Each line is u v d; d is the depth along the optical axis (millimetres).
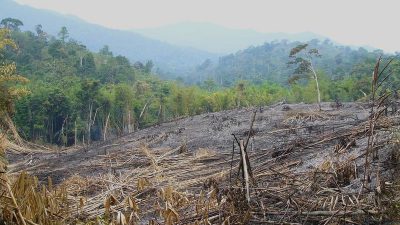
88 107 42875
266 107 21141
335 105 18172
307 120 15031
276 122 15797
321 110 16953
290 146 10086
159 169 10414
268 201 5934
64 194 6824
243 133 14633
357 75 49875
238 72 113688
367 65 50844
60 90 41781
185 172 9852
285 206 5730
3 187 5488
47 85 48562
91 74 64125
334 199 5617
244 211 5547
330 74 76938
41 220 5191
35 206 5254
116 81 63781
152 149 13992
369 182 6027
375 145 7477
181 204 6617
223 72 123812
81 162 14180
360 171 6777
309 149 9750
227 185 6898
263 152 10602
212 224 5527
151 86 54562
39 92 41531
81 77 62375
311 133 12422
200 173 9492
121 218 5449
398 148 6766
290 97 44469
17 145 19719
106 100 42094
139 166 11578
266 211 5590
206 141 14344
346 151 8328
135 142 16859
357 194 5688
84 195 8922
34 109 40500
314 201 5695
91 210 6969
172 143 15086
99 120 43312
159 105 44312
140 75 74188
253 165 9281
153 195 7883
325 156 8500
